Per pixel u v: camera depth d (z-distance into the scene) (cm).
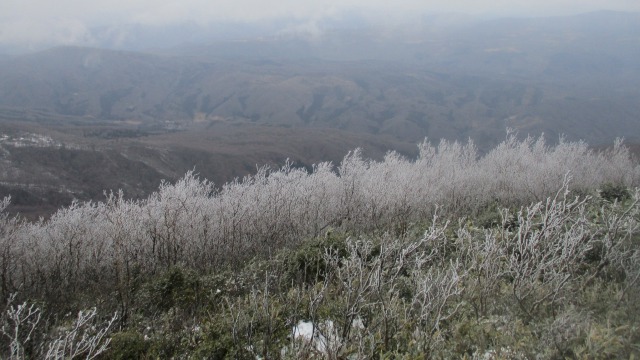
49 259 984
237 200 1123
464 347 444
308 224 1112
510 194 1288
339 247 777
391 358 456
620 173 1628
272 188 1179
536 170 1445
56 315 749
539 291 527
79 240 991
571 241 547
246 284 769
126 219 1015
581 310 464
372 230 1066
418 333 458
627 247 614
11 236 1018
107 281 935
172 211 1059
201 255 1001
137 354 580
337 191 1212
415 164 1549
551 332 416
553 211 552
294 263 772
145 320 716
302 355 461
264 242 1063
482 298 525
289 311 573
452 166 1577
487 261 555
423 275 579
